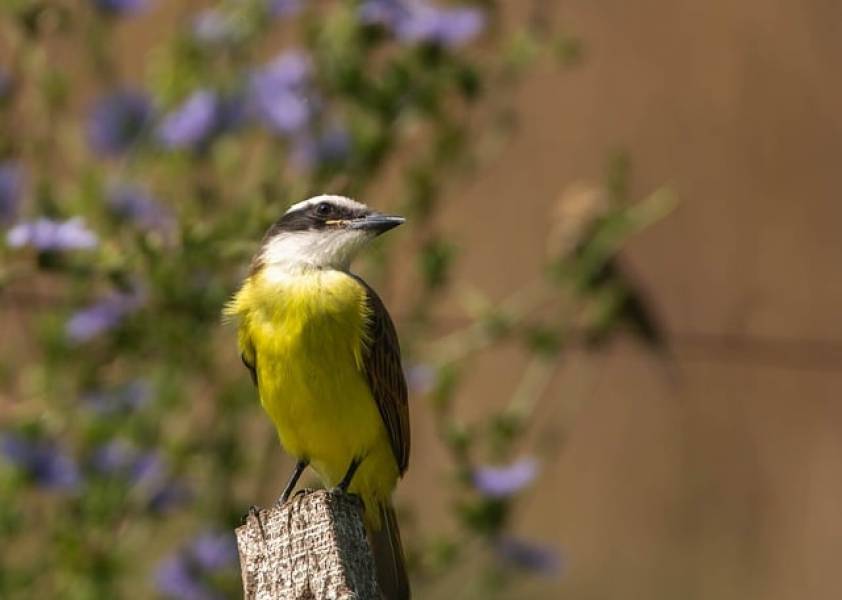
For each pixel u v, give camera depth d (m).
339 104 12.44
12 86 12.42
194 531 12.37
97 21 12.73
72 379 12.36
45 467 11.95
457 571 13.27
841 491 14.44
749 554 14.53
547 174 14.73
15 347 13.30
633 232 14.00
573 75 14.75
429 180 12.71
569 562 14.85
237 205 12.09
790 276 14.45
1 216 11.87
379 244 12.58
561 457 14.94
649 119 14.62
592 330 14.14
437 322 14.20
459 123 13.17
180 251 11.27
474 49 13.48
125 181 12.25
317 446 10.27
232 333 11.37
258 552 7.98
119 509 12.22
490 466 12.48
